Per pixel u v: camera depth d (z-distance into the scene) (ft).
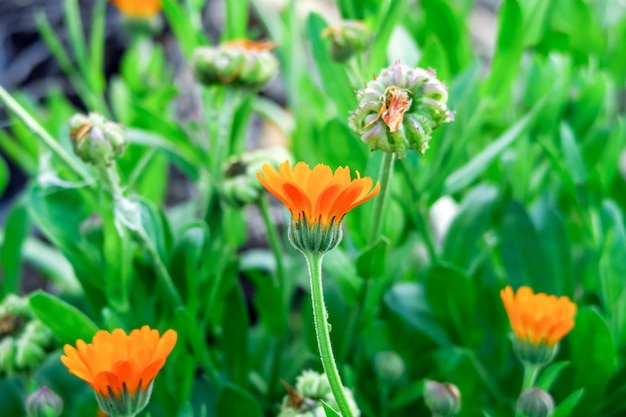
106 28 3.91
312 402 1.93
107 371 1.69
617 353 2.23
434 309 2.21
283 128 2.93
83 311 2.42
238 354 2.23
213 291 2.14
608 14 3.40
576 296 2.49
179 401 2.15
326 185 1.63
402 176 2.29
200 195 2.80
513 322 1.91
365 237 2.23
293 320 2.79
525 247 2.30
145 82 3.05
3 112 3.59
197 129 2.74
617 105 3.22
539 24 2.48
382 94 1.76
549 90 2.37
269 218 2.25
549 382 1.96
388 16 2.25
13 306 2.15
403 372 2.28
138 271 2.18
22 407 2.25
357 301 2.17
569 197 2.56
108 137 1.97
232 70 2.23
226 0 2.54
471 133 2.31
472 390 2.14
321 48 2.34
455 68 2.56
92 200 2.32
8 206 3.56
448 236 2.34
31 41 3.97
